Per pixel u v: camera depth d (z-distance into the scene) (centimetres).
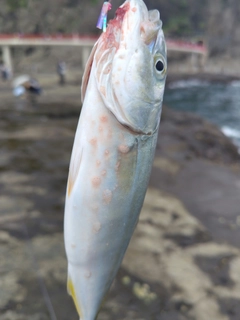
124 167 21
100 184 21
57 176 103
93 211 21
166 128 202
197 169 133
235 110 407
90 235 22
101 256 22
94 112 21
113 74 20
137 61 21
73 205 21
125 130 21
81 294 23
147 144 22
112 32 21
